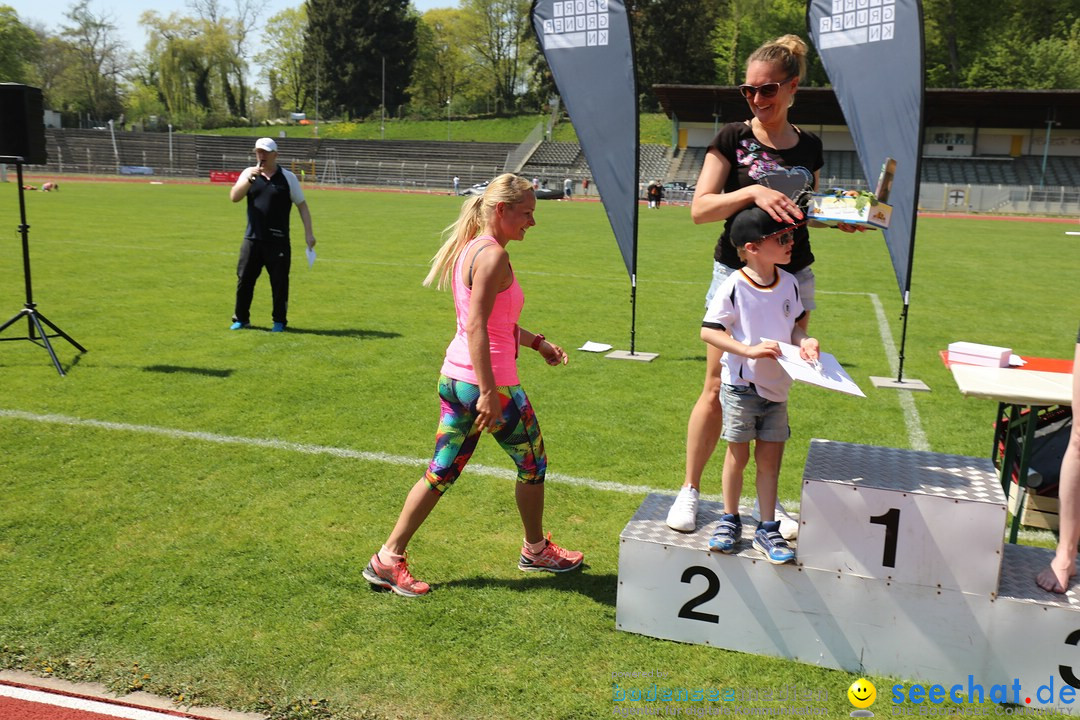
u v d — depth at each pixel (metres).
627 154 8.16
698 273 15.91
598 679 3.13
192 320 9.98
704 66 76.00
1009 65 58.44
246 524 4.43
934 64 64.44
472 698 2.99
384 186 62.31
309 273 14.34
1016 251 22.20
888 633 3.16
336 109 92.12
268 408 6.54
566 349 9.12
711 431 3.59
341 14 89.44
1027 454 4.32
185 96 89.00
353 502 4.76
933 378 8.20
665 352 9.08
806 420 6.63
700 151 58.34
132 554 4.06
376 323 10.17
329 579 3.85
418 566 4.01
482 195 3.58
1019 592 3.07
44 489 4.82
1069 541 3.07
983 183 50.00
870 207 3.44
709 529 3.53
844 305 12.68
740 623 3.33
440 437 3.66
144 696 2.98
